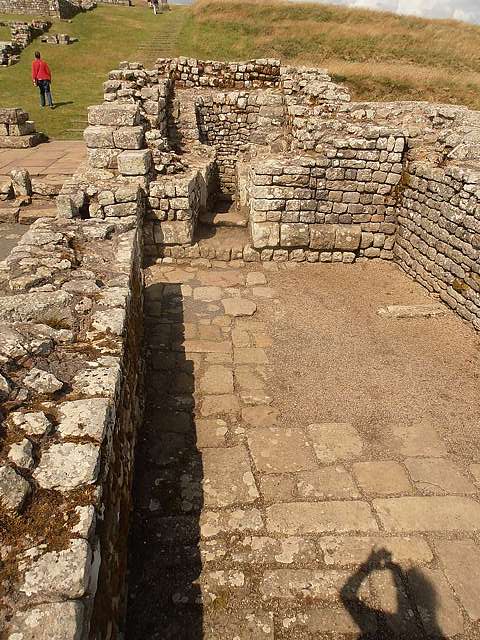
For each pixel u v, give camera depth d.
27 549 1.60
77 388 2.37
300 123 8.09
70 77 17.56
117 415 2.52
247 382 4.63
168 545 3.01
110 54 20.30
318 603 2.72
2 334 2.67
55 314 3.00
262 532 3.12
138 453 3.69
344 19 24.14
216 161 10.57
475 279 5.54
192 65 11.32
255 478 3.53
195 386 4.55
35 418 2.07
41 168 9.20
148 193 6.89
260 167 6.81
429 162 6.55
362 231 7.36
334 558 2.98
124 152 6.96
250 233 7.64
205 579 2.82
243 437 3.92
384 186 7.09
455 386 4.67
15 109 10.77
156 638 2.52
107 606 2.03
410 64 19.80
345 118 8.28
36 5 24.78
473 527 3.23
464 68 19.62
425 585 2.85
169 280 6.77
